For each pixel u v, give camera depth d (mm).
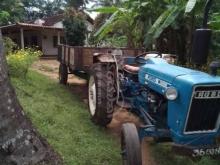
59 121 5652
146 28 8961
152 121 4500
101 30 9734
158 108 4422
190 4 6805
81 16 20609
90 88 6289
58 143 4648
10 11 24016
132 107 5320
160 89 4160
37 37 25438
